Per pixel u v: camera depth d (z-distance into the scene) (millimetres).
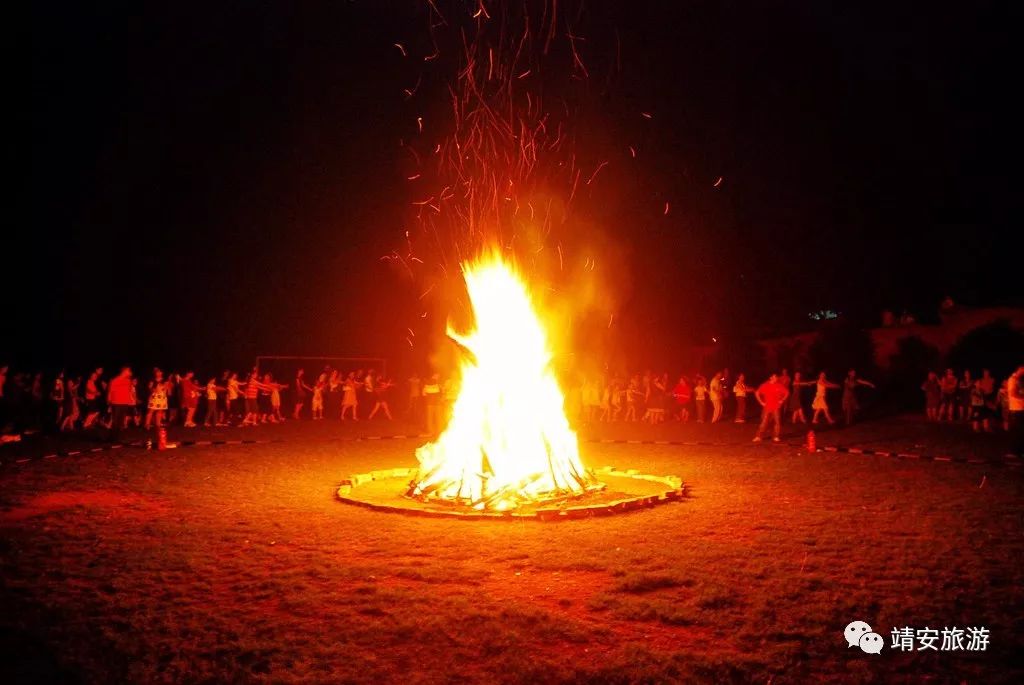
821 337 34531
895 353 33438
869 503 11555
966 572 7797
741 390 28438
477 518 10484
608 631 6281
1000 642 6012
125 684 5348
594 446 20375
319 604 6859
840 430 24094
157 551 8602
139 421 25266
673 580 7523
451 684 5344
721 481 13875
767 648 5914
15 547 8727
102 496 12078
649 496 11727
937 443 19812
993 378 28578
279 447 19594
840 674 5492
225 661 5645
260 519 10445
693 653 5789
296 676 5434
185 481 13641
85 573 7766
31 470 14617
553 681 5395
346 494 12445
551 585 7488
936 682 5387
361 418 31312
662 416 29656
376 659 5730
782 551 8680
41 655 5789
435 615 6527
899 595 7121
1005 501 11594
